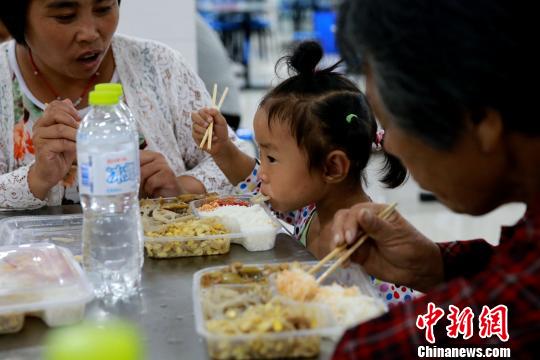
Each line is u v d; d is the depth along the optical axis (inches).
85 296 44.7
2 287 45.5
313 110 64.7
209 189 79.0
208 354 40.3
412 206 181.5
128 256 51.6
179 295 49.4
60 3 68.1
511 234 43.6
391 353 34.1
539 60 31.5
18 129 79.5
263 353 39.4
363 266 53.7
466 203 38.5
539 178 35.1
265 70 410.6
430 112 33.7
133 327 43.9
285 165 66.2
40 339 42.8
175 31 124.3
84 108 80.0
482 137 34.0
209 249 57.6
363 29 35.1
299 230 75.1
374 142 70.3
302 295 44.5
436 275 52.6
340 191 68.6
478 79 32.0
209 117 74.2
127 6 120.6
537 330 32.3
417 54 33.0
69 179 77.5
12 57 79.1
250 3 439.5
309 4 441.1
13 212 72.7
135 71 82.6
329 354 40.0
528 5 31.1
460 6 31.8
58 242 60.7
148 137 81.7
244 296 45.3
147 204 67.0
